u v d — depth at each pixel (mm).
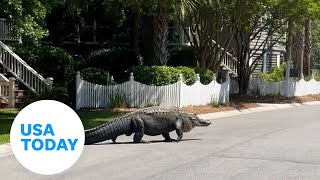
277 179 9234
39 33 16641
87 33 31797
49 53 23391
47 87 22156
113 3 24219
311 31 43719
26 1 15914
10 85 21812
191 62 30031
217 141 13961
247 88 31469
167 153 11938
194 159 11172
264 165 10516
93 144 13320
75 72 23422
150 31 27500
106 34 32219
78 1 24375
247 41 30453
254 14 27406
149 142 13727
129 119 13422
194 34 27062
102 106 22078
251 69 31828
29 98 21969
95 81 22188
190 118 14094
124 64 29156
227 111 23125
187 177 9352
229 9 26000
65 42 31281
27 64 23078
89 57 29281
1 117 18625
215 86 24906
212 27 26500
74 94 22172
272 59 40719
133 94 22125
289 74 32812
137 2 21500
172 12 24281
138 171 9883
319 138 14695
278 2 26938
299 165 10547
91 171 9883
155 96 22094
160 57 23719
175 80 22562
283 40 40250
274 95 32219
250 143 13602
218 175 9531
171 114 13797
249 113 23281
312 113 23469
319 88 37250
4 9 15477
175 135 15367
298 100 31141
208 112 22125
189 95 22812
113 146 12992
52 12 28406
